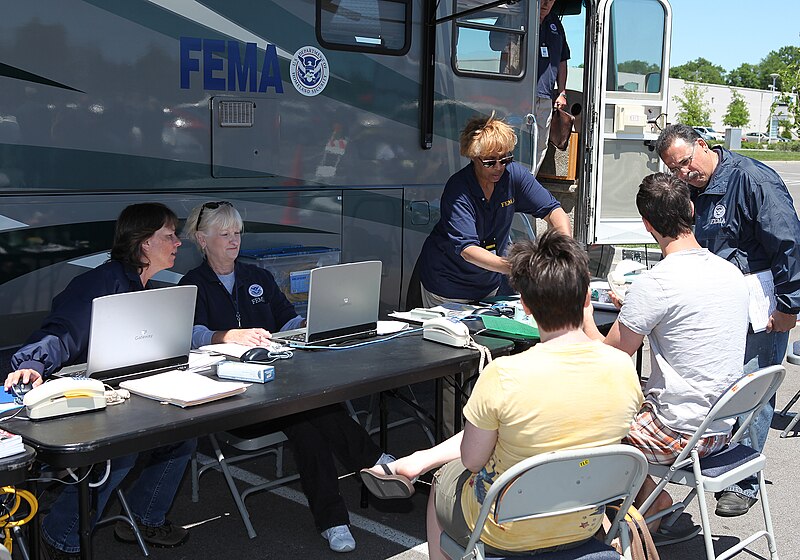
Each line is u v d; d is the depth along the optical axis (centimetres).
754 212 382
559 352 237
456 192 445
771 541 333
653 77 720
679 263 318
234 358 339
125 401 282
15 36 369
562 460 230
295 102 469
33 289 382
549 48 694
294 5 461
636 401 246
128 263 338
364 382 311
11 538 270
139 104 409
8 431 252
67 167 388
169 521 372
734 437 325
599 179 696
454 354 349
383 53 505
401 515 402
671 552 368
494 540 245
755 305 385
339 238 498
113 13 396
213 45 432
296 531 383
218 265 393
